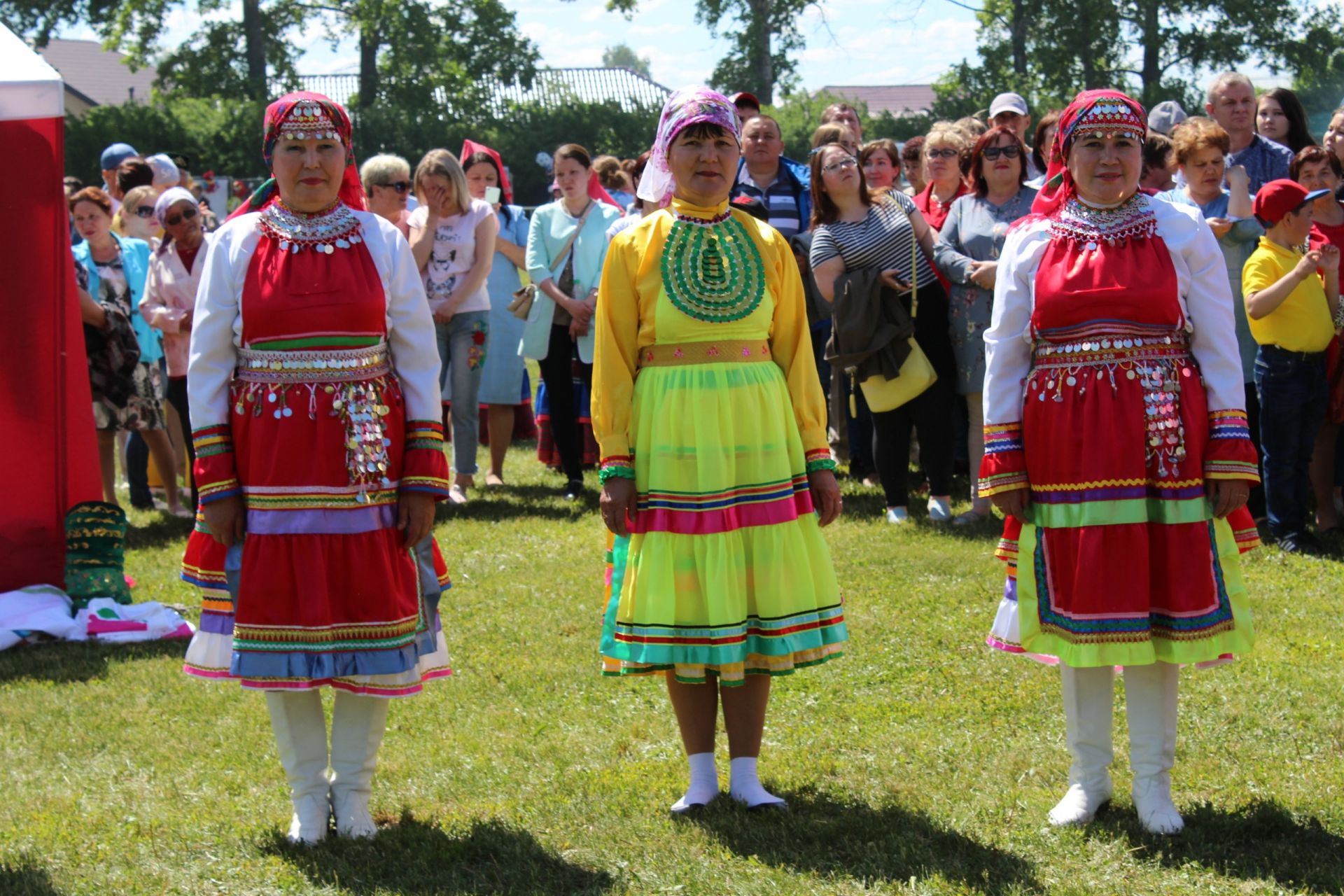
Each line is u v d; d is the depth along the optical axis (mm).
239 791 4055
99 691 5000
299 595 3480
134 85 62906
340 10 38969
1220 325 3482
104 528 6004
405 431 3635
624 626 3633
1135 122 3484
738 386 3615
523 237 8766
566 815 3738
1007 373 3631
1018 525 3732
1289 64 36312
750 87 37906
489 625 5691
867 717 4480
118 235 8227
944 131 7820
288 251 3512
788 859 3422
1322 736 4133
